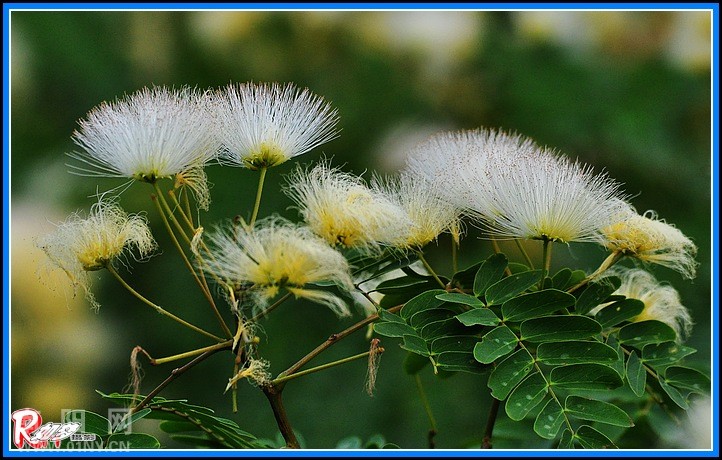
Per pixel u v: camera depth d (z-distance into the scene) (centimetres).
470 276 106
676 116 142
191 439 109
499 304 104
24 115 137
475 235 129
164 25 148
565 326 103
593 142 139
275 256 102
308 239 102
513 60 146
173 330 132
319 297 102
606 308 106
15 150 136
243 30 149
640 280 111
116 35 143
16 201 134
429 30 148
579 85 142
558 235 104
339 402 128
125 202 133
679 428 112
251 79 150
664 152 137
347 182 105
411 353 112
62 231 105
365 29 150
